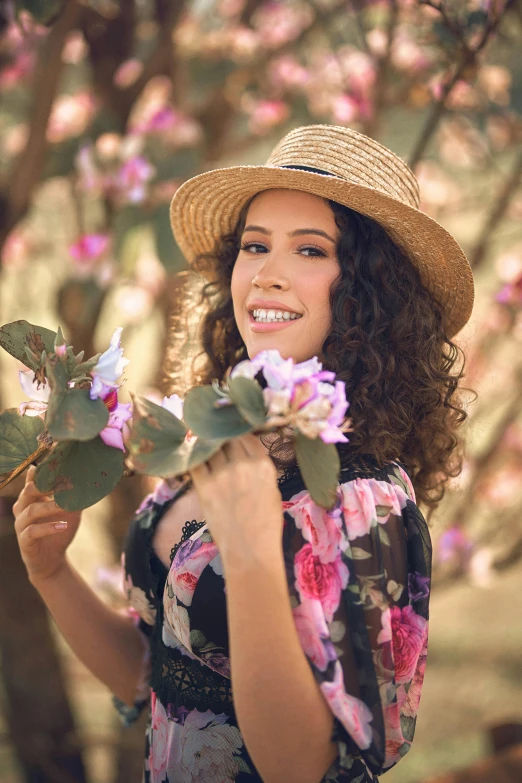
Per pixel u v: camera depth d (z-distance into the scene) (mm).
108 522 2227
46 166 2059
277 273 1257
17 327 1100
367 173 1273
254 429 924
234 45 2209
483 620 4473
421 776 3176
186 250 1648
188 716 1188
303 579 1021
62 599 1442
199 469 967
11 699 2199
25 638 2172
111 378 1014
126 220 2000
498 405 2461
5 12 1748
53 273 2555
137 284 2336
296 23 2480
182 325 1710
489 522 2625
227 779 1150
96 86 2084
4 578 2137
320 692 957
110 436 1039
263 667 915
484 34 1635
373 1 2088
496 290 2320
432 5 1601
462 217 2693
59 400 978
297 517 1063
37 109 1816
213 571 1139
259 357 938
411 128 2627
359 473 1123
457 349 1435
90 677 2926
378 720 980
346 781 1115
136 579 1389
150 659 1471
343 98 2238
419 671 1149
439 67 2104
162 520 1360
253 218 1303
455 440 1416
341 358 1249
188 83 2201
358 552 1046
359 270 1269
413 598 1114
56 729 2221
